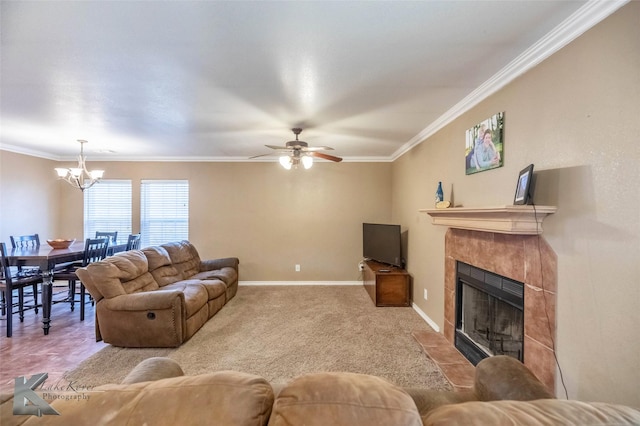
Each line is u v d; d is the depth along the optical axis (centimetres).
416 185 387
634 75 120
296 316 362
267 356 262
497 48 170
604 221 131
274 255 525
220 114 289
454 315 276
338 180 525
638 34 119
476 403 73
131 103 260
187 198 522
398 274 400
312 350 273
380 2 132
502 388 119
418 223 379
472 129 245
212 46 170
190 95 242
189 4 133
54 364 249
